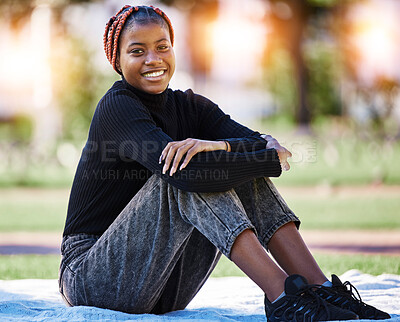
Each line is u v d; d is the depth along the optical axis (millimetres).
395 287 7992
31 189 31406
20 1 48719
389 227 17922
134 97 6176
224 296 7652
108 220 6242
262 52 74750
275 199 5816
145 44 6258
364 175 35000
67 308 5906
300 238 5770
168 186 5586
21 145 41719
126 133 5887
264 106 85250
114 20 6480
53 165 41719
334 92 78688
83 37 45688
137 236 5676
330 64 75312
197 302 7266
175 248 5660
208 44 70062
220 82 79750
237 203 5500
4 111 65875
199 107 7008
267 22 66812
